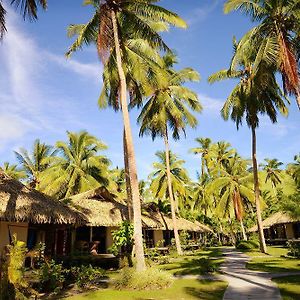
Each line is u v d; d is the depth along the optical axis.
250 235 52.94
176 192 41.25
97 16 15.84
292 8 14.73
